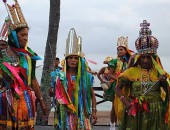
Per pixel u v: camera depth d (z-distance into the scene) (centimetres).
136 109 664
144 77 671
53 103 772
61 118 752
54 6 1233
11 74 648
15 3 678
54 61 1238
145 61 671
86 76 777
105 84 1150
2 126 650
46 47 1245
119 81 680
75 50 775
